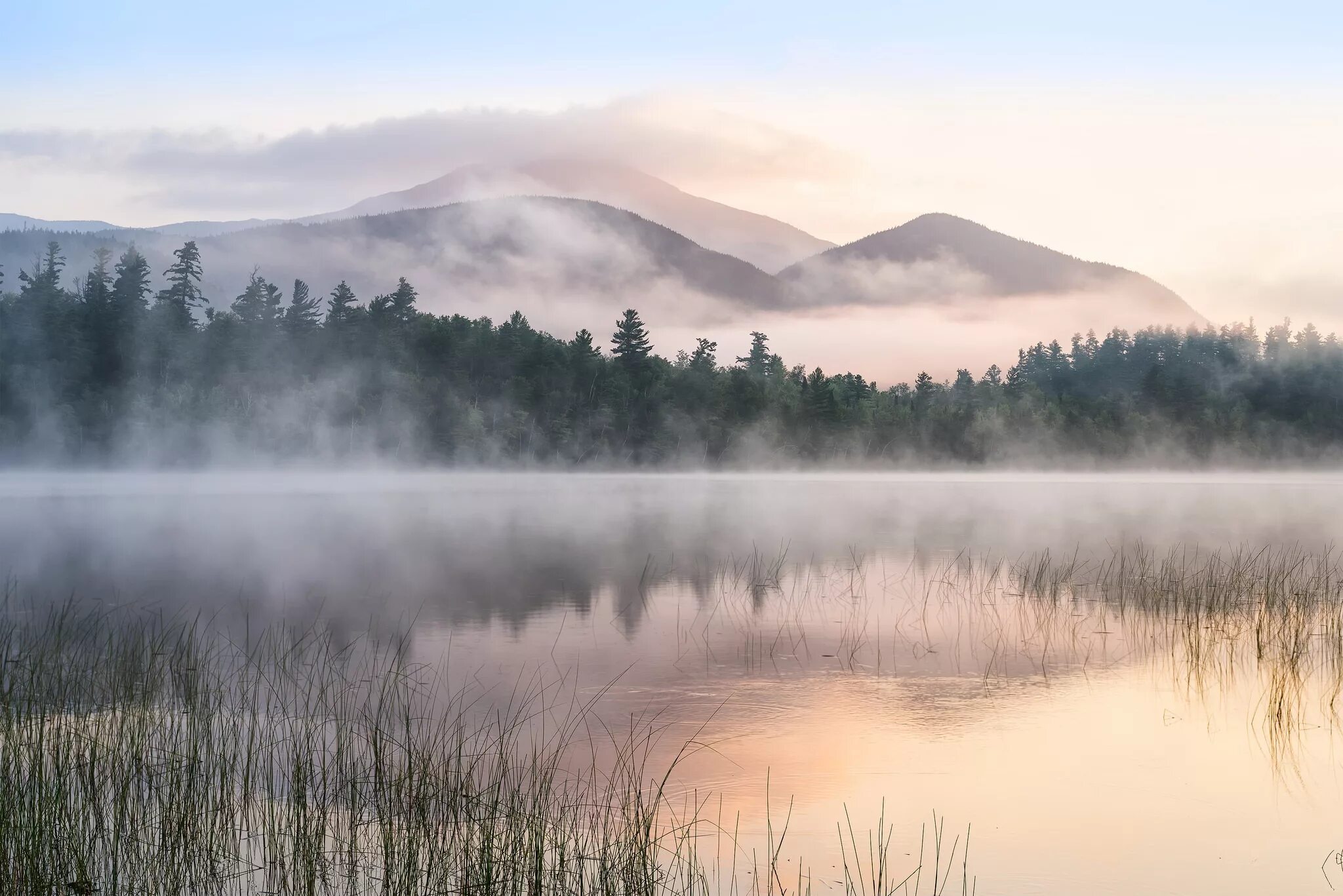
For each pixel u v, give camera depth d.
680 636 17.72
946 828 9.19
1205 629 17.98
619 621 19.14
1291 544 33.47
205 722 11.75
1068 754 11.21
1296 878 8.25
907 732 12.05
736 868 8.28
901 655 16.20
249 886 7.85
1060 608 20.36
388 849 8.16
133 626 17.98
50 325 117.06
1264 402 194.62
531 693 13.80
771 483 99.19
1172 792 10.07
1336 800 9.88
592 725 12.30
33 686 12.30
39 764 9.28
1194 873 8.32
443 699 13.45
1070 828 9.16
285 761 10.60
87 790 9.20
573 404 130.38
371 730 11.81
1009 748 11.48
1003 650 16.58
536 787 9.97
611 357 144.12
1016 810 9.61
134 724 11.40
